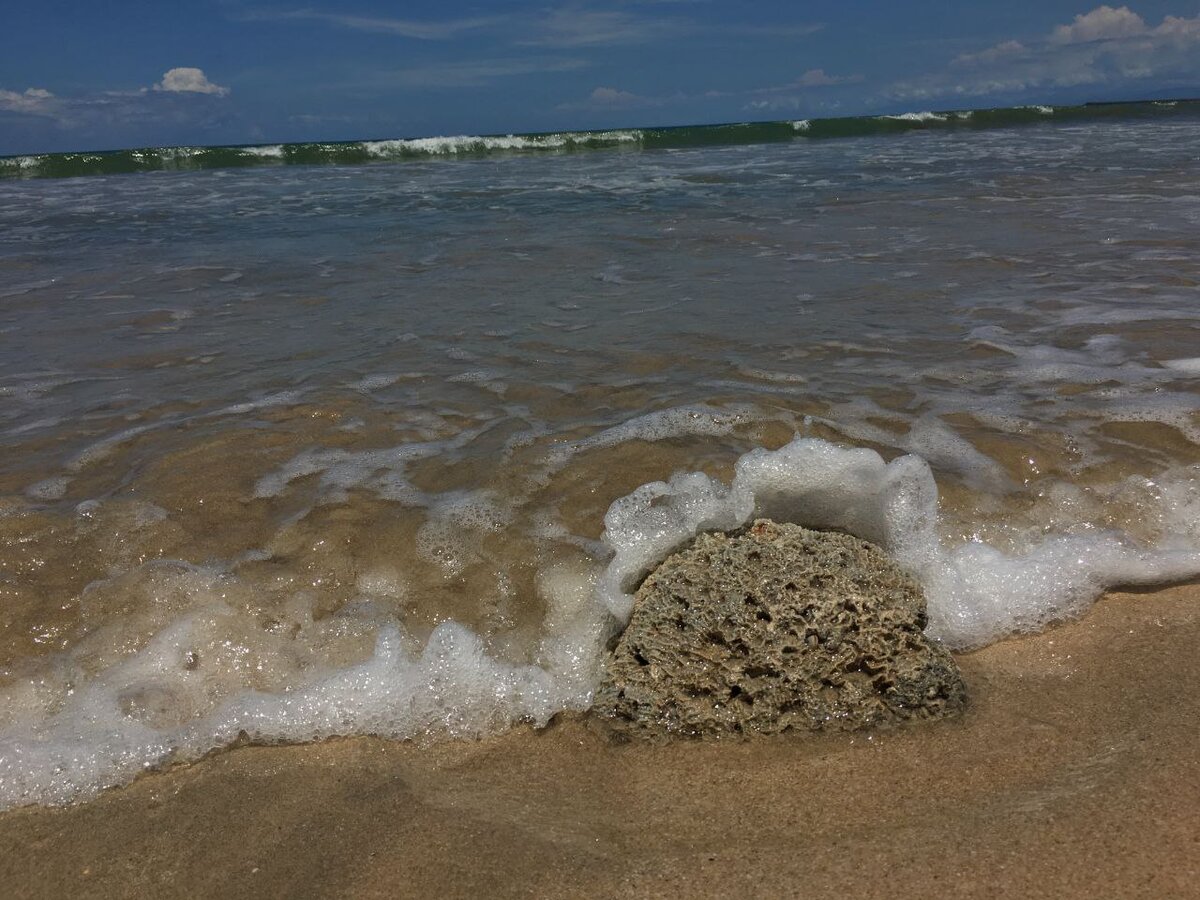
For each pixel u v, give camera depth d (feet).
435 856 6.76
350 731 8.26
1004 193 33.78
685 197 36.27
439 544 10.37
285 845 7.00
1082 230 25.90
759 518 9.55
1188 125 66.33
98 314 20.33
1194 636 8.96
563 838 6.90
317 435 13.12
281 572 9.95
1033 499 11.02
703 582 8.32
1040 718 7.93
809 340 16.79
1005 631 9.22
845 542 8.67
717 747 7.84
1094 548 9.98
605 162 53.83
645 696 8.05
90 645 9.04
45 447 12.94
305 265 25.07
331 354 16.89
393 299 20.92
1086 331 16.69
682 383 14.70
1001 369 14.96
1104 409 13.14
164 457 12.44
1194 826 6.40
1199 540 10.37
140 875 6.82
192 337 18.35
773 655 7.97
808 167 46.26
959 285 20.42
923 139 63.21
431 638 8.87
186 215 35.73
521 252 25.86
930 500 9.75
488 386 14.92
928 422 12.94
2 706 8.41
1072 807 6.73
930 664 8.05
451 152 65.67
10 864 7.00
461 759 7.92
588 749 7.95
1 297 22.15
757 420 13.08
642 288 21.17
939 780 7.24
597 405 13.94
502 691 8.52
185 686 8.65
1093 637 9.07
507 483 11.52
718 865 6.51
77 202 40.91
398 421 13.57
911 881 6.17
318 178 49.60
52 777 7.77
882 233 26.86
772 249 25.17
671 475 11.55
